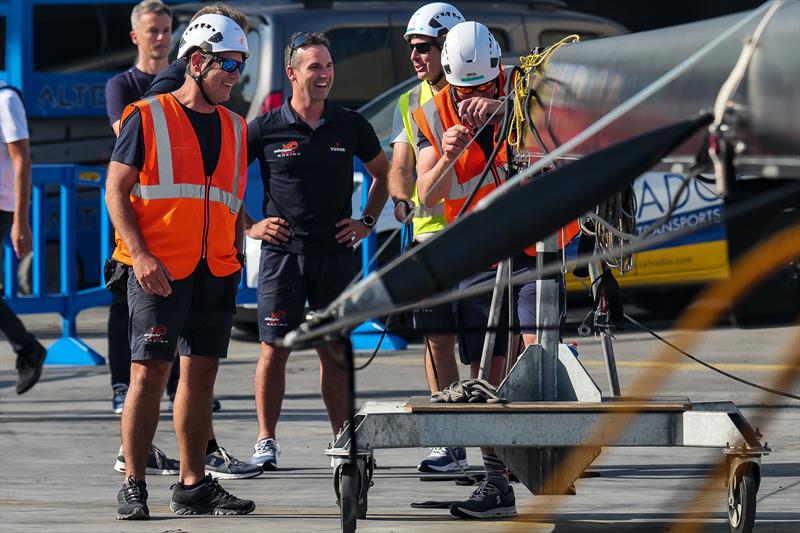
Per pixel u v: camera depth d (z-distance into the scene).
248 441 29.38
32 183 42.94
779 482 24.30
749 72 13.48
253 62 47.94
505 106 20.78
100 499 23.72
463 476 24.83
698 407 20.16
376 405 20.67
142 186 21.97
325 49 26.77
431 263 13.48
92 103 58.81
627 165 12.94
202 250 22.11
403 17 50.81
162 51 31.58
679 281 42.00
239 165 22.77
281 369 26.69
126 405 22.14
